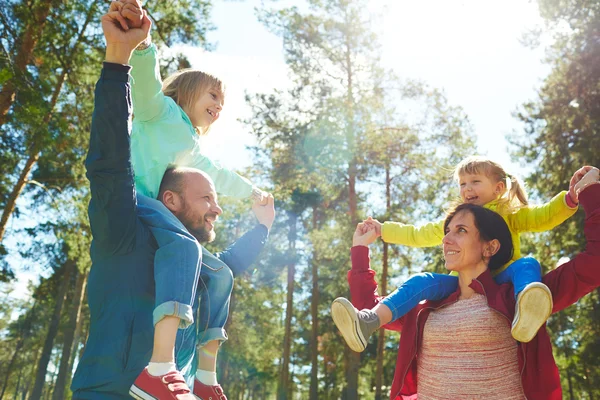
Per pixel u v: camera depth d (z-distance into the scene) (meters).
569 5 18.50
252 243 2.87
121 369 1.85
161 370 1.80
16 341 46.09
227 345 31.81
